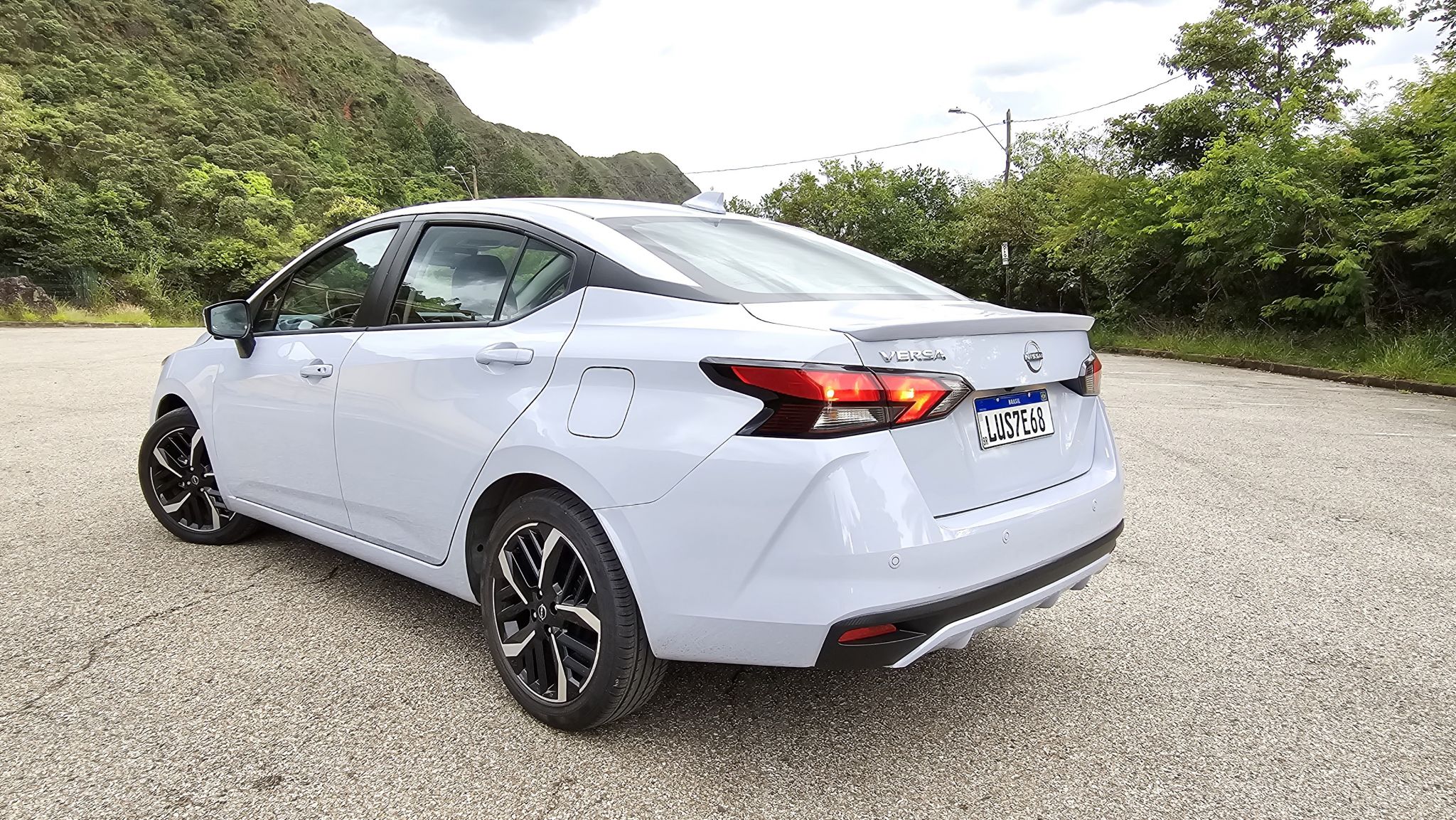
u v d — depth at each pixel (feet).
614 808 6.66
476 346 8.47
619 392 7.19
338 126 535.19
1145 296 67.92
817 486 6.28
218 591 11.12
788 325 6.77
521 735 7.74
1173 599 11.54
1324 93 63.72
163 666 8.95
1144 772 7.33
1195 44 66.44
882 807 6.75
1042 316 7.77
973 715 8.29
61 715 7.91
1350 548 13.75
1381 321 45.42
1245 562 13.09
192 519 13.03
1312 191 47.88
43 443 20.22
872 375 6.42
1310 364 44.19
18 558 12.21
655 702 8.41
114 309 107.86
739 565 6.47
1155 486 17.84
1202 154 64.64
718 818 6.57
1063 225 75.51
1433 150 43.60
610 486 7.00
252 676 8.79
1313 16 64.49
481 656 9.36
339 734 7.68
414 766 7.20
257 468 11.28
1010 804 6.83
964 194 116.78
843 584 6.27
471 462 8.22
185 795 6.70
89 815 6.43
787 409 6.37
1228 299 56.90
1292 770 7.40
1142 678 9.14
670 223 9.35
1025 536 7.21
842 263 9.78
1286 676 9.22
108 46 416.46
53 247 126.00
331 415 9.91
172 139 297.53
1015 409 7.68
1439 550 13.65
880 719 8.18
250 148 308.40
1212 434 24.22
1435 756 7.63
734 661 6.73
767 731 7.91
